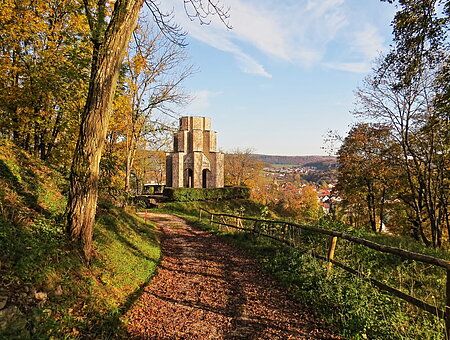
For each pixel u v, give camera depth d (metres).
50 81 10.59
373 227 26.00
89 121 5.86
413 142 17.45
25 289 3.60
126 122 17.84
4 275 3.63
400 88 12.73
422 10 9.58
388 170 21.27
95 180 5.96
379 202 25.55
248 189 39.06
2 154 7.62
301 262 6.48
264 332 4.37
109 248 7.27
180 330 4.55
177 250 10.69
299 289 5.60
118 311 4.70
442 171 16.47
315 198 50.44
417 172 18.05
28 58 11.48
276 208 47.91
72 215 5.75
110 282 5.59
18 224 5.05
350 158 23.61
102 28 6.00
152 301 5.69
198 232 15.24
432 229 16.78
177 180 38.66
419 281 5.84
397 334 3.69
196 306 5.52
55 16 12.34
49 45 11.16
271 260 7.72
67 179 9.82
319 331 4.23
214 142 41.53
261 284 6.39
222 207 32.50
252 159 58.03
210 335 4.39
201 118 41.12
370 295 4.49
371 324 3.93
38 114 11.79
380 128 22.05
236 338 4.27
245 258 8.77
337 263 5.46
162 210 28.78
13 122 11.40
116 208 12.11
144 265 7.67
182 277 7.38
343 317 4.25
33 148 14.66
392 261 6.85
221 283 6.77
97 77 5.89
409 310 4.46
